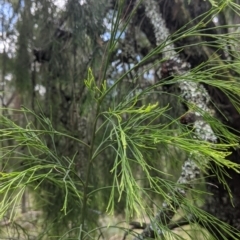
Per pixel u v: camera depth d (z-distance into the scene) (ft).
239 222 4.74
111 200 2.47
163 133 3.20
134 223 5.19
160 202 5.81
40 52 6.21
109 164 6.26
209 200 4.95
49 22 5.85
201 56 4.51
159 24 4.86
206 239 3.37
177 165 5.45
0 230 5.78
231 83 3.41
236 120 4.50
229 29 5.52
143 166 2.60
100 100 3.37
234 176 4.66
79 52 5.83
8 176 2.75
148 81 6.07
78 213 5.82
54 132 3.57
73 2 5.43
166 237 2.97
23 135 3.44
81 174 6.02
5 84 6.69
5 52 6.18
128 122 3.33
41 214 6.45
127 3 5.20
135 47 5.80
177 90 5.22
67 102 6.38
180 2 4.74
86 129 6.22
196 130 4.05
